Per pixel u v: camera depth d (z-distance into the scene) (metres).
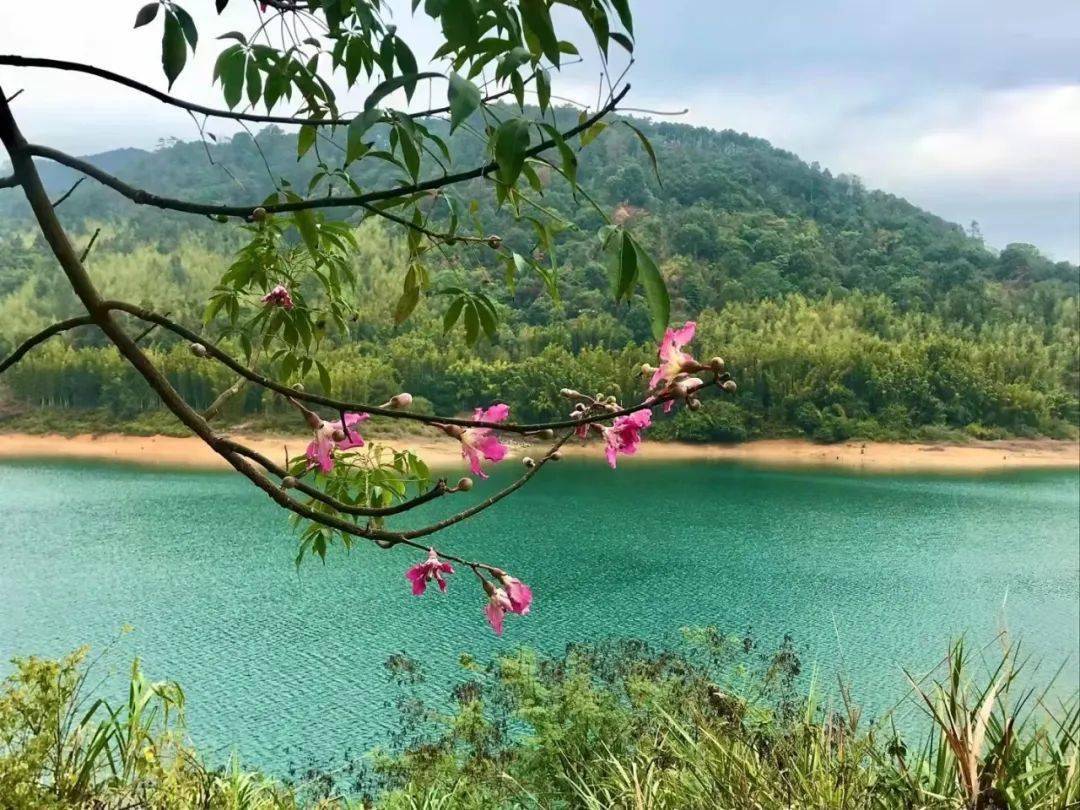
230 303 1.88
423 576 1.37
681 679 5.88
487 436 1.30
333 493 1.67
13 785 2.07
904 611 22.36
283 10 1.31
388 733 13.23
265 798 3.76
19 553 27.73
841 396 71.44
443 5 1.06
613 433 1.38
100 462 54.00
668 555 29.14
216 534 31.16
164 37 1.15
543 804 5.09
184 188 101.88
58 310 76.88
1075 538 34.81
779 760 2.99
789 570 27.23
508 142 1.03
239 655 17.59
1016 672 2.83
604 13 1.10
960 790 2.54
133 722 2.64
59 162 1.21
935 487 51.84
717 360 1.12
